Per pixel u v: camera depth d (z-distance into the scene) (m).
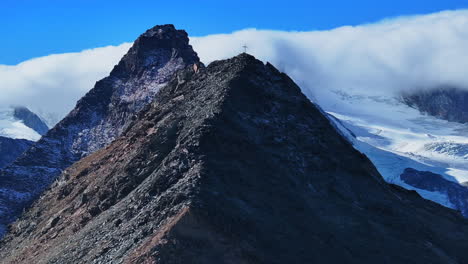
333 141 99.12
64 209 104.81
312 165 90.31
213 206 69.94
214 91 100.12
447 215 100.56
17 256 101.75
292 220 75.56
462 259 85.31
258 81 104.00
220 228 67.19
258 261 65.50
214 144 84.00
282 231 72.12
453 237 90.50
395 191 101.06
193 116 95.06
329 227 77.69
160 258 62.44
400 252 78.69
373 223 82.94
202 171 76.62
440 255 81.75
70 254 77.38
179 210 68.88
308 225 75.88
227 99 95.12
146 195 77.94
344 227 79.25
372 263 73.94
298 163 89.25
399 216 87.94
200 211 67.88
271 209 75.81
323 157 93.06
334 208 82.62
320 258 70.50
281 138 92.62
